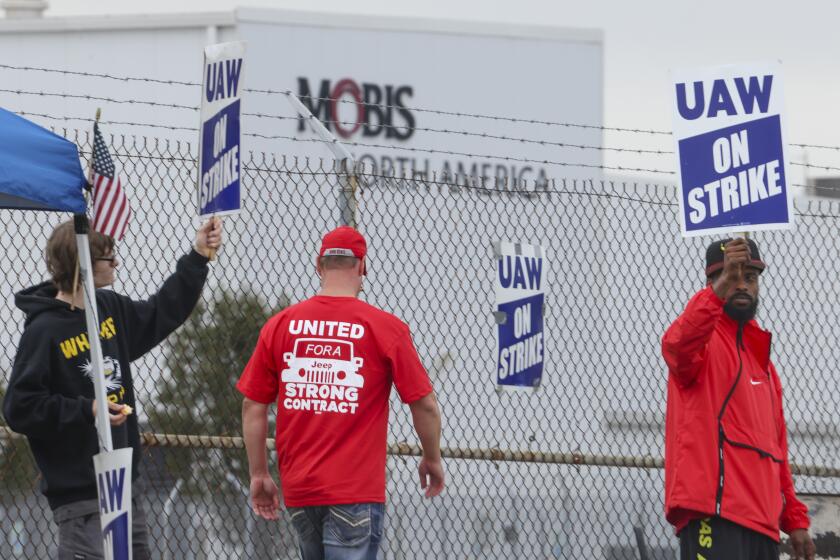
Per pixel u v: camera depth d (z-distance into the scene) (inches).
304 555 789.2
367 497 766.5
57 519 781.9
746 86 880.3
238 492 1154.7
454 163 2967.5
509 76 3009.4
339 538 761.6
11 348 1295.5
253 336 1178.0
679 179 890.7
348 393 767.1
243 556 1120.8
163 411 1167.0
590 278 1793.8
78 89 2466.8
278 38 2775.6
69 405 751.1
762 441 848.9
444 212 1648.6
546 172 3038.9
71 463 775.7
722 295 805.2
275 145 2790.4
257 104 2778.1
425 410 776.3
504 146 3006.9
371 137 2893.7
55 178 751.7
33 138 756.0
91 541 776.9
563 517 1316.4
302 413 768.3
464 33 2977.4
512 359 1091.9
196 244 837.8
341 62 2861.7
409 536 1253.7
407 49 2930.6
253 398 793.6
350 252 786.8
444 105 2965.1
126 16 2461.9
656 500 1325.0
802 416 1309.1
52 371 772.0
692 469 840.3
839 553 1116.5
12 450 1052.5
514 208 1266.0
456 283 1651.1
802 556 905.5
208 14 2576.3
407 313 1615.4
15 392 754.2
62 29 2480.3
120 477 745.0
